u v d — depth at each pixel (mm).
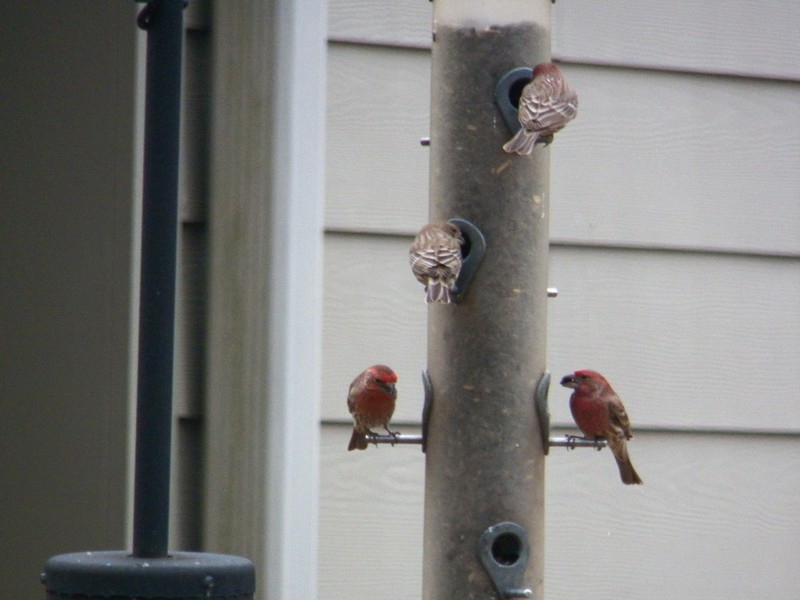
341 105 8977
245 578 5188
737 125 9656
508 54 8312
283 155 8453
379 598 8828
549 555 9117
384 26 9070
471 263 8102
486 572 7844
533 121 7871
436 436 8055
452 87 8320
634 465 9266
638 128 9492
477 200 8203
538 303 8203
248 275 8414
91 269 8414
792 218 9680
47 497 8367
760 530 9383
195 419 8375
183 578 5023
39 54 8539
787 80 9773
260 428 8344
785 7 9836
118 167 8414
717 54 9664
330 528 8789
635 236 9414
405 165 9055
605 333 9312
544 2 8453
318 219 8508
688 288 9477
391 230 9000
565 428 9227
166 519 5395
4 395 8461
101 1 8492
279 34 8508
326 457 8812
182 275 8422
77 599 5043
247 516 8297
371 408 7973
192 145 8484
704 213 9547
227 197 8445
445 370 8070
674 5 9617
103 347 8344
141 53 8422
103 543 8211
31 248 8492
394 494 8914
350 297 8906
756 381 9492
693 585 9258
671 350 9391
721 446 9406
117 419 8266
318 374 8453
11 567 8344
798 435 9523
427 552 8031
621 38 9523
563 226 9312
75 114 8508
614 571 9180
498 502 7926
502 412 8008
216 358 8375
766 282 9602
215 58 8500
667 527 9266
